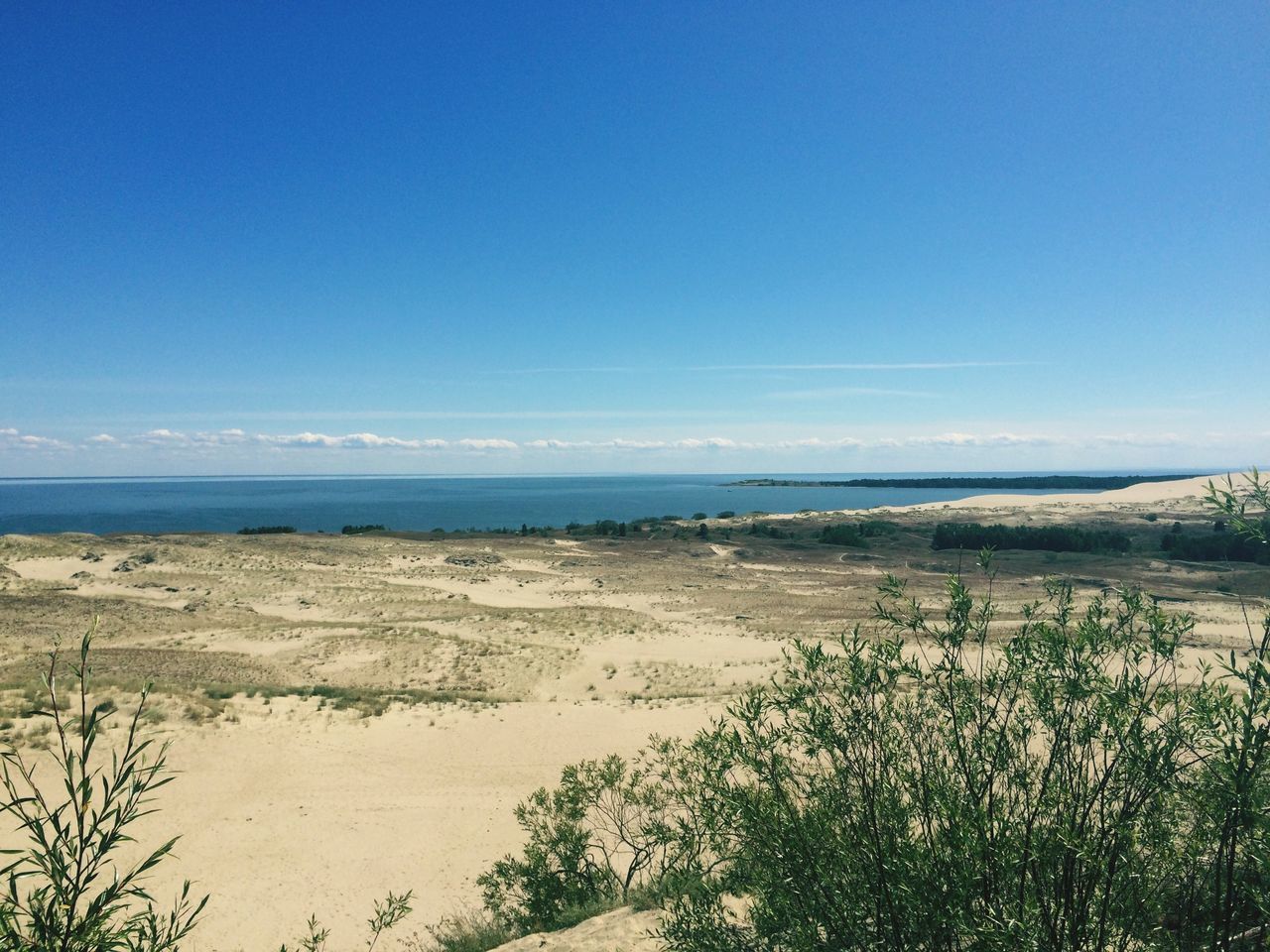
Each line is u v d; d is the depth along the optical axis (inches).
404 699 936.9
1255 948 103.6
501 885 385.4
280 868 500.4
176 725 721.6
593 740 797.9
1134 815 110.1
